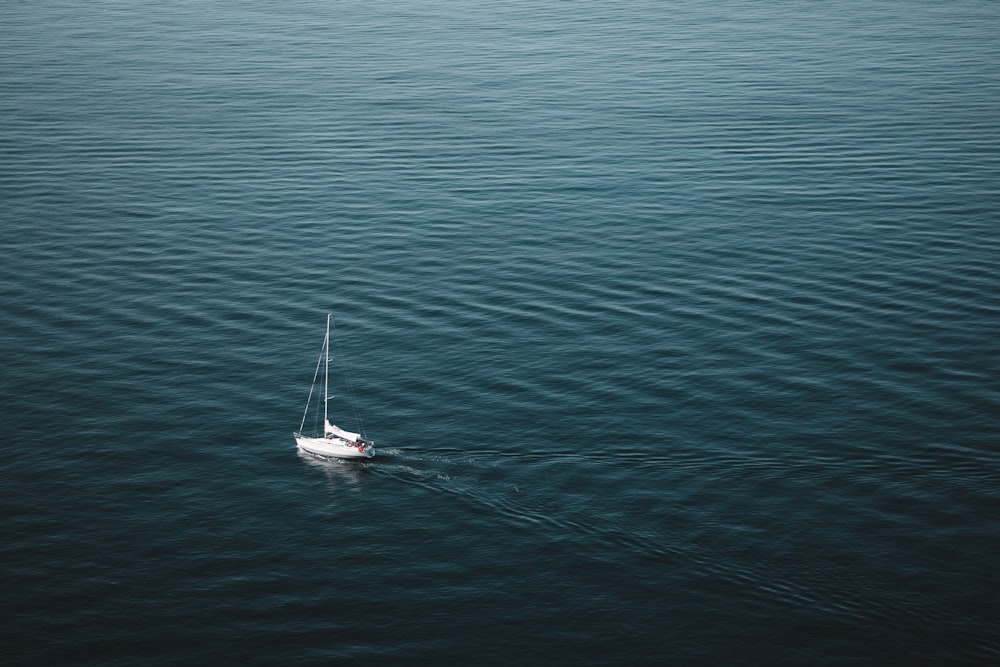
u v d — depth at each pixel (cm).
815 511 9850
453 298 14050
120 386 12112
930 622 8600
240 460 10881
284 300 14050
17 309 13700
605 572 9244
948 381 11844
